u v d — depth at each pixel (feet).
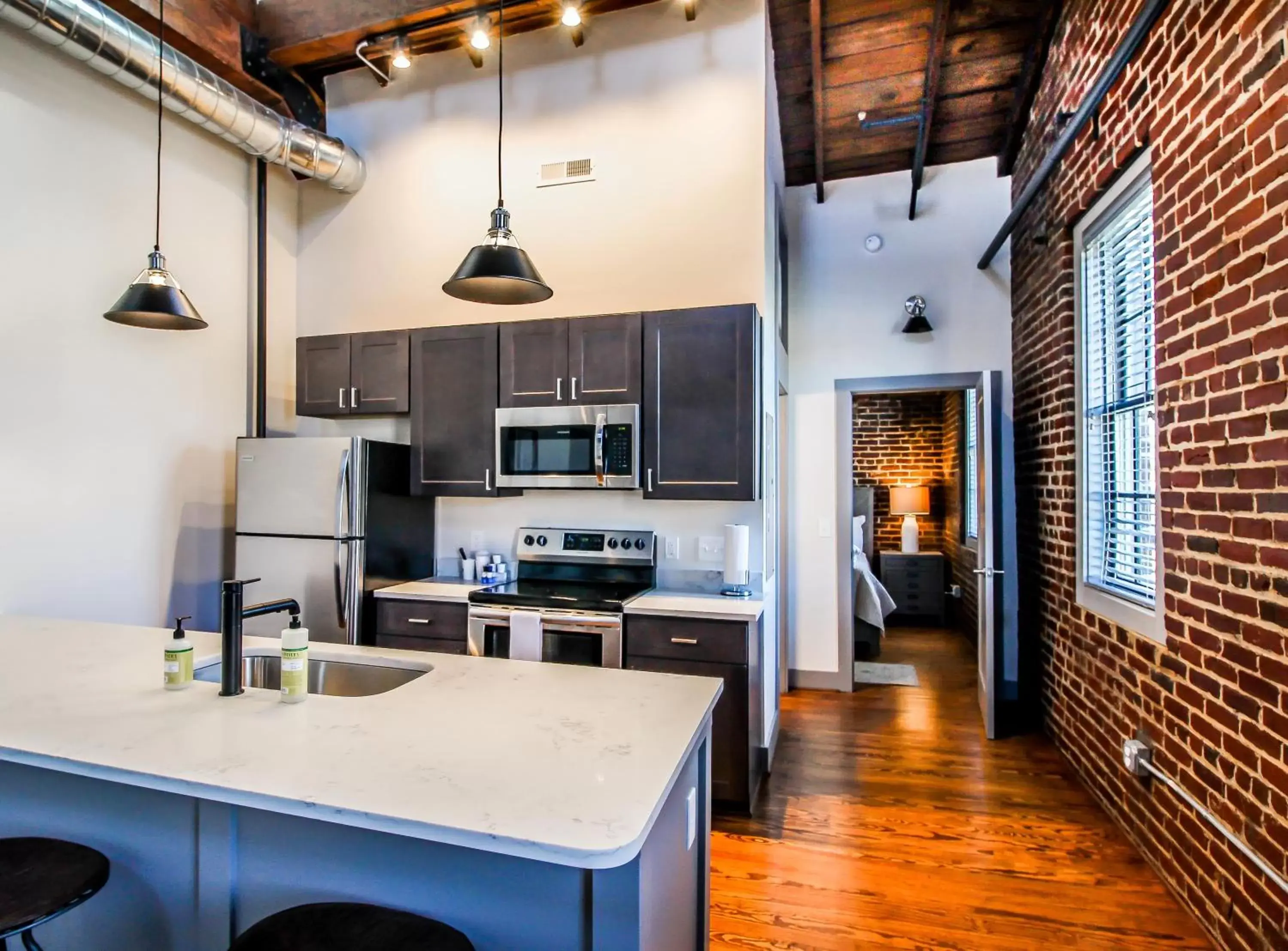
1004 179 14.06
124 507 10.19
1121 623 8.71
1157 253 7.73
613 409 10.43
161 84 9.50
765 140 10.85
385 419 12.81
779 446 14.55
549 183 11.87
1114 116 8.86
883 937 6.67
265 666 6.98
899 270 14.52
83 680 5.76
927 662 16.75
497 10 11.14
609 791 3.74
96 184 9.84
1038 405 12.27
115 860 4.77
